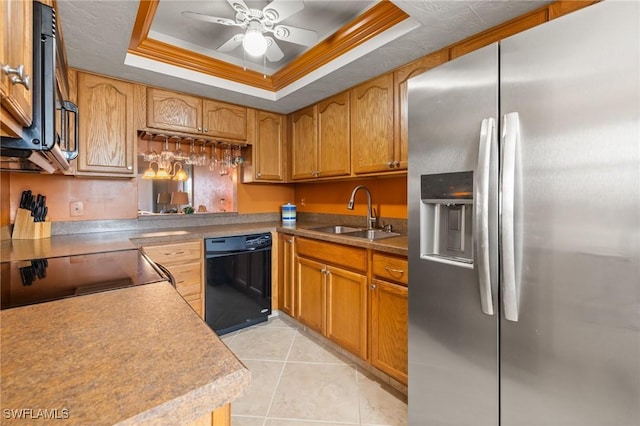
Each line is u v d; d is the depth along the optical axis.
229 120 2.88
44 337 0.65
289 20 2.06
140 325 0.72
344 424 1.62
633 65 0.83
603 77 0.88
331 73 2.22
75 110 1.39
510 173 1.05
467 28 1.64
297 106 3.00
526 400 1.07
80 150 2.16
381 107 2.24
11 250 1.71
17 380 0.49
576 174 0.93
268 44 1.84
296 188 3.71
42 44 0.83
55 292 0.97
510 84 1.07
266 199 3.50
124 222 2.60
